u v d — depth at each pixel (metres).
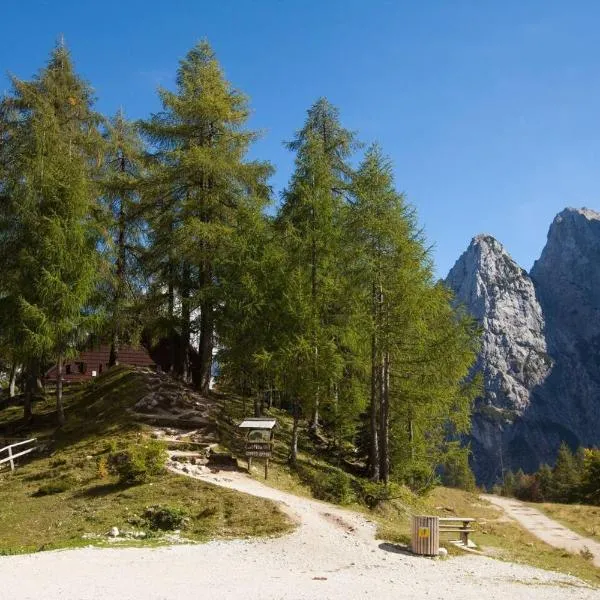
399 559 13.65
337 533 15.13
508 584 12.50
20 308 22.64
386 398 23.38
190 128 27.52
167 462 18.86
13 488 18.50
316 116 30.84
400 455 25.75
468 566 13.98
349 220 23.00
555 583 13.30
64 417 25.81
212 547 13.05
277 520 15.16
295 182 23.36
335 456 27.11
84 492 17.20
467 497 45.19
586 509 43.84
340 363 21.19
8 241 24.31
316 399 21.67
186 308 27.78
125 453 19.34
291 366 20.91
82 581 9.68
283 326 21.55
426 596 10.54
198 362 30.25
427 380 24.20
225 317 25.33
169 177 27.11
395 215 22.45
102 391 27.98
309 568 12.01
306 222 22.62
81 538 13.56
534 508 44.31
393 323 22.39
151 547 12.77
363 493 21.28
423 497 27.28
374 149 23.02
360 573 11.99
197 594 9.27
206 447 21.12
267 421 20.48
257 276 22.36
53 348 24.11
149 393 25.61
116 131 31.16
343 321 22.12
